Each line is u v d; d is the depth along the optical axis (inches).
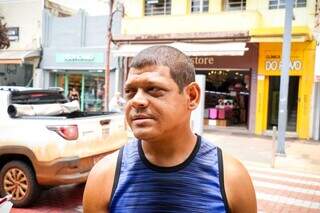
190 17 695.7
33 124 221.8
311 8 623.2
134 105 51.7
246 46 646.5
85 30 799.7
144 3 751.1
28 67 850.8
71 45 812.0
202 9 710.5
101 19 784.3
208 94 701.9
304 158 429.1
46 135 216.2
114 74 755.4
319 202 259.0
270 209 239.5
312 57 605.0
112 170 56.4
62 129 215.0
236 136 603.8
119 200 54.1
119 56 720.3
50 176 213.9
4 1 868.0
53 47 822.5
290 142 562.9
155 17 723.4
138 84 52.4
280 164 390.6
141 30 735.7
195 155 54.3
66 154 213.0
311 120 612.1
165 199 52.0
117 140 252.7
